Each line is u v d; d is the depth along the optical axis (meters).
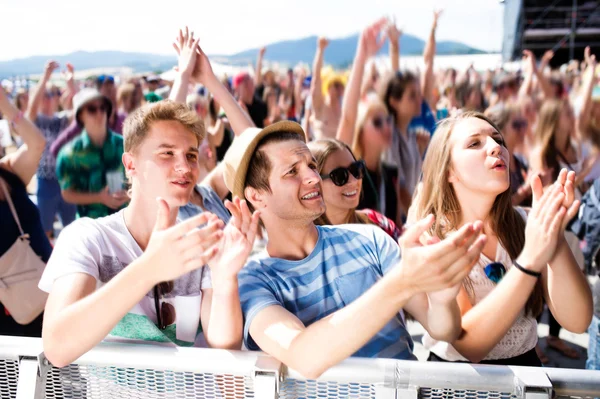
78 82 9.44
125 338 1.47
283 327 1.27
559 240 1.52
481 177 1.74
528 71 7.34
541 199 1.39
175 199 1.49
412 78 4.15
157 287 1.48
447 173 1.84
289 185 1.48
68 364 1.24
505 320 1.41
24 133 2.65
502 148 1.77
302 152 1.50
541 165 4.73
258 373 1.19
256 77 9.23
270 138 1.52
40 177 4.98
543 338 3.85
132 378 1.27
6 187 2.55
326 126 5.68
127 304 1.12
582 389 1.14
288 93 9.81
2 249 2.49
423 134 4.23
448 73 8.66
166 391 1.26
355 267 1.55
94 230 1.48
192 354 1.24
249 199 1.56
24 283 2.51
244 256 1.27
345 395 1.20
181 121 1.51
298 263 1.52
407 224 2.06
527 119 6.27
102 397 1.28
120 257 1.49
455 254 0.98
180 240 1.06
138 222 1.53
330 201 2.29
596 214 2.67
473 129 1.79
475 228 0.97
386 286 1.04
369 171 3.84
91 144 4.07
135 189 1.53
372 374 1.18
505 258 1.80
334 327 1.09
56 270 1.37
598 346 2.14
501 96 7.38
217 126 5.66
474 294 1.72
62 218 5.25
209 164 4.99
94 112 4.02
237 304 1.31
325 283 1.52
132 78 7.01
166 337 1.47
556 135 4.77
